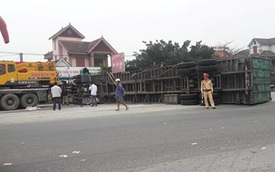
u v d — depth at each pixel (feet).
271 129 27.45
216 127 29.58
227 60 57.21
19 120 44.65
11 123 41.04
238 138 24.11
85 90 81.87
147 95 75.82
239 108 48.62
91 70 115.14
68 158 19.99
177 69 65.31
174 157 19.24
